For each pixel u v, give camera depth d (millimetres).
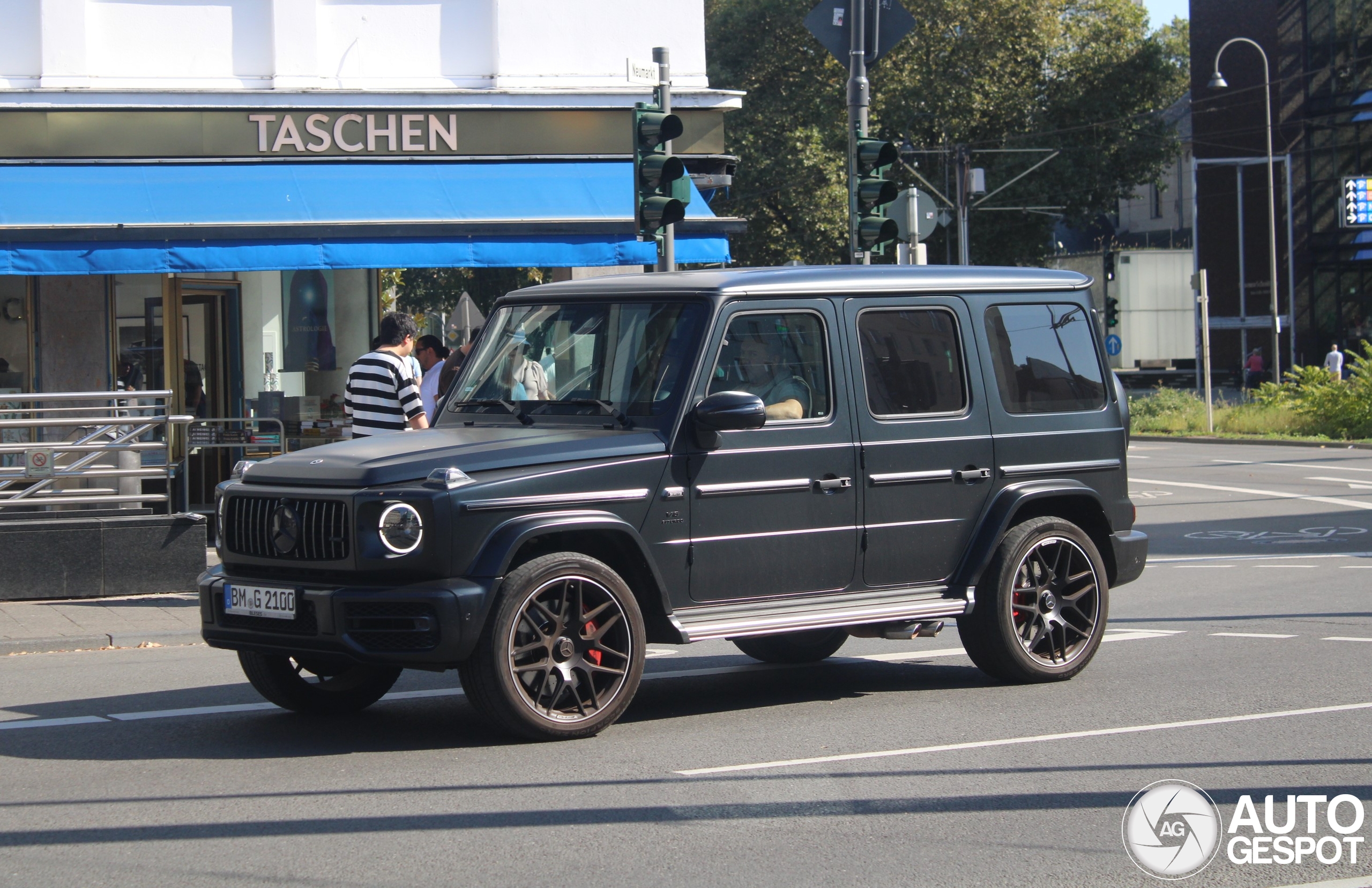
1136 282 57219
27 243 13578
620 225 15141
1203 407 38594
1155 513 19531
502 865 4746
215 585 6637
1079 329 8266
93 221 13828
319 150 15578
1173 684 7938
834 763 6145
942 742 6547
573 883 4570
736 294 7035
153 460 15211
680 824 5227
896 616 7238
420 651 6109
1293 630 9906
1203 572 13844
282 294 16656
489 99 16031
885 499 7371
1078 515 8281
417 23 16016
